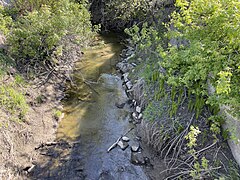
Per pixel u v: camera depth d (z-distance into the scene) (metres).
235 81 3.67
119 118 5.72
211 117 4.07
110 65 7.97
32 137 4.83
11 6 7.85
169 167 4.29
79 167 4.47
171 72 4.63
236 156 3.72
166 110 4.90
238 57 3.69
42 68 6.68
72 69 7.50
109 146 4.95
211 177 3.61
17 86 5.56
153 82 5.73
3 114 4.67
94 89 6.73
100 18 11.01
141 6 8.98
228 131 3.86
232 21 3.81
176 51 4.68
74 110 5.90
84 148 4.88
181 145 4.32
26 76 6.14
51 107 5.77
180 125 4.44
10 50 6.15
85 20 7.68
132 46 8.84
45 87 6.26
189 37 4.53
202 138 4.23
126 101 6.30
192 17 4.44
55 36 6.27
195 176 3.53
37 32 6.46
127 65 7.61
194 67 4.06
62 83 6.79
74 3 8.19
